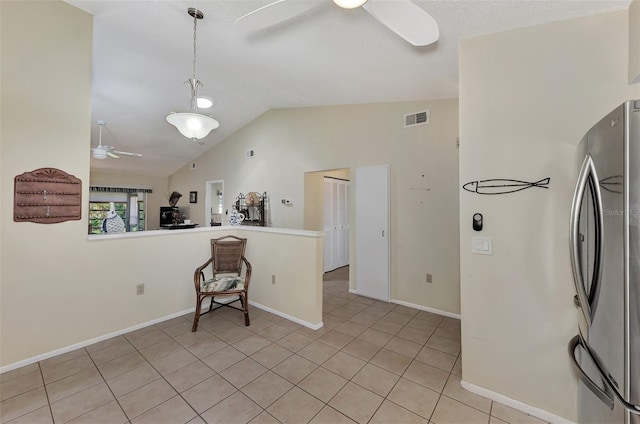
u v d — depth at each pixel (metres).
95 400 1.85
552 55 1.70
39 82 2.26
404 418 1.72
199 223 7.01
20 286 2.21
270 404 1.83
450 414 1.75
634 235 1.00
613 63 1.55
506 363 1.84
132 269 2.85
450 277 3.35
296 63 2.90
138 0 2.23
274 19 1.62
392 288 3.80
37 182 2.27
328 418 1.71
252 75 3.47
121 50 3.03
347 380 2.08
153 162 6.97
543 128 1.72
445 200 3.40
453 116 3.36
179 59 3.17
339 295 4.12
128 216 7.62
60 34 2.35
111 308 2.70
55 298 2.38
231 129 5.84
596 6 1.53
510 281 1.83
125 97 4.14
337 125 4.35
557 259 1.69
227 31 2.50
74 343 2.47
